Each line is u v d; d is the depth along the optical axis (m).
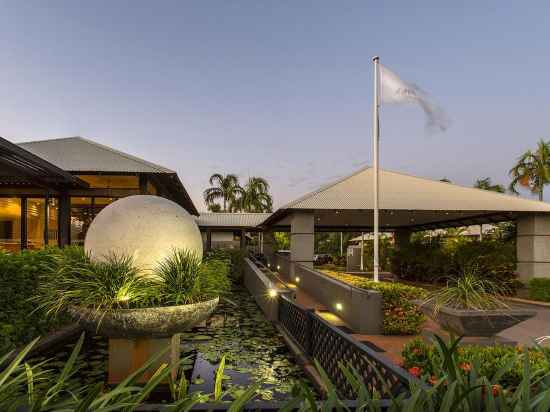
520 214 15.71
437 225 22.95
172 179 13.90
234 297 12.34
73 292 3.72
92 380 4.25
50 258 5.75
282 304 7.42
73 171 12.41
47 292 4.36
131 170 12.65
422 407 1.46
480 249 17.09
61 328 6.23
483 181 41.62
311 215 14.44
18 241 13.13
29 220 13.50
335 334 4.11
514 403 1.52
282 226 26.12
